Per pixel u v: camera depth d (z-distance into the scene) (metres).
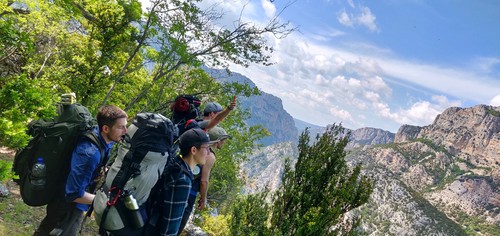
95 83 15.01
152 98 20.05
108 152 3.74
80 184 3.40
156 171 2.91
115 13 14.34
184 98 4.11
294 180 8.80
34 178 3.46
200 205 4.27
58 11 17.41
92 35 14.92
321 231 8.10
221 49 17.14
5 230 7.44
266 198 10.05
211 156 4.22
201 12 16.56
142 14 14.96
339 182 8.46
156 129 2.95
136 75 20.53
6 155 9.97
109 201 2.87
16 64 19.17
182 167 3.07
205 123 4.18
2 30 3.97
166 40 16.61
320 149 8.68
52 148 3.45
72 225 3.85
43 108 3.43
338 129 8.86
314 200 8.42
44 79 14.92
